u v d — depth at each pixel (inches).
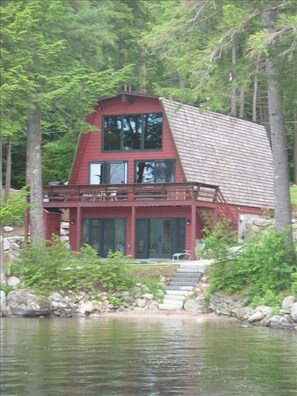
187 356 696.4
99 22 1889.8
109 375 582.9
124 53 2470.5
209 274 1332.4
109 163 1911.9
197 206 1731.1
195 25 1275.8
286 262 1220.5
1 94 1364.4
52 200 1850.4
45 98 1482.5
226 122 2108.8
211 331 970.1
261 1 1201.4
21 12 1429.6
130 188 1771.7
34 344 792.3
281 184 1284.4
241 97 1525.6
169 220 1813.5
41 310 1238.9
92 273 1363.2
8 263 1455.5
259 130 2299.5
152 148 1859.0
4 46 1448.1
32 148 1587.1
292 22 1084.5
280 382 554.6
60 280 1332.4
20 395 503.5
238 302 1248.8
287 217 1283.2
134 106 1883.6
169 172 1833.2
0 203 1407.5
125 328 1005.8
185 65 1283.2
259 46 1088.2
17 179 2495.1
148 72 2625.5
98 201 1793.8
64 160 2425.0
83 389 524.7
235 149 2098.9
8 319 1190.3
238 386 537.6
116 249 1863.9
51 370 606.5
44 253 1403.8
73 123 1720.0
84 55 1717.5
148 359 673.0
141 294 1376.7
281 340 852.6
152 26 1486.2
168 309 1334.9
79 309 1273.4
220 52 1200.8
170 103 1855.3
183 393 511.8
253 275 1247.5
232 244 1327.5
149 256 1831.9
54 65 1589.6
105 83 1712.6
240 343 816.3
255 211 2074.3
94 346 775.1
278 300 1148.5
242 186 2047.2
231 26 1178.6
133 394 508.4
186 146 1856.5
